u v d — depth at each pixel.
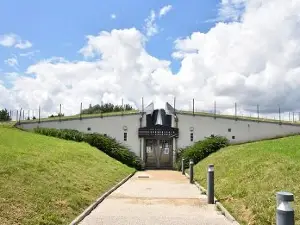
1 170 12.62
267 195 11.37
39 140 26.52
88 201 13.42
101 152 34.50
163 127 40.50
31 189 11.76
